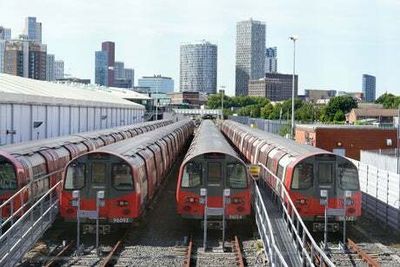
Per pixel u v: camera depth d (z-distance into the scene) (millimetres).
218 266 18016
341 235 23062
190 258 18781
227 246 20672
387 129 47594
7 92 31328
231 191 21578
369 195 28391
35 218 21266
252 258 18922
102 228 20922
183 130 58688
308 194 21625
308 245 21016
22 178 20641
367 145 47500
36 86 45812
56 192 24500
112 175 20812
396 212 24312
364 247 20938
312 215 21641
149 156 25844
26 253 18672
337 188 21594
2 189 20281
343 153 47250
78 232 19844
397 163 32219
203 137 33406
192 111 152000
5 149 21688
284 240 18984
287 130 59125
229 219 23062
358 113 107875
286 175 22312
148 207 27047
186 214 21734
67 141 29516
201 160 21703
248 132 44125
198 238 21953
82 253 19297
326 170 21672
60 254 18969
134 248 20125
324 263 18000
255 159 34062
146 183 24156
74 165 20766
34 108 36625
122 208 20859
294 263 16828
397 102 133625
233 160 21688
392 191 24969
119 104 69312
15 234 18156
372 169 28094
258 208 21391
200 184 21656
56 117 41844
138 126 54031
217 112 148750
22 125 34469
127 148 23969
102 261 18266
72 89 63656
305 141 51562
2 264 15508
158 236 22156
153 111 120625
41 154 23797
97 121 56781
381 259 19281
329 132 47344
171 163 39500
